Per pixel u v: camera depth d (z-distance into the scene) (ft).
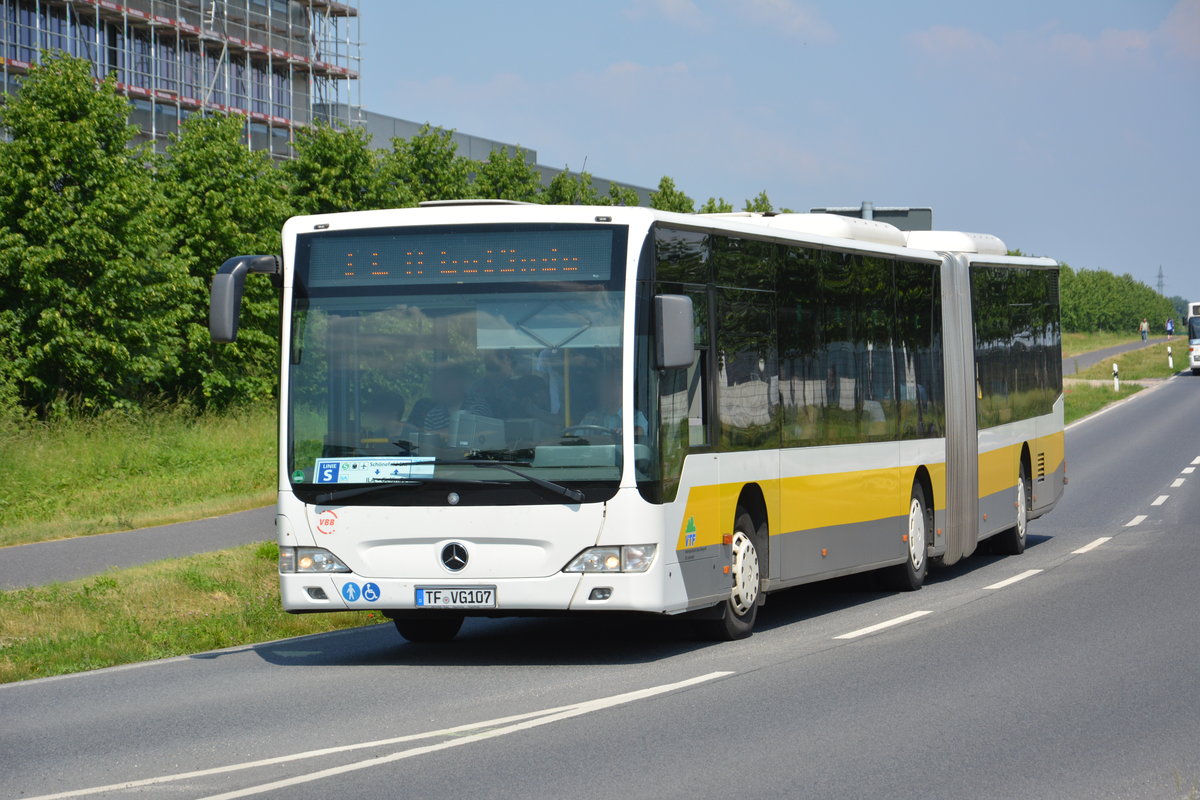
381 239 41.01
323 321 41.06
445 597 39.63
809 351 49.83
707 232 43.55
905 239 60.39
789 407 48.21
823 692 35.55
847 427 52.37
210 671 42.80
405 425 40.22
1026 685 36.14
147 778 27.53
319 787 26.37
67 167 131.13
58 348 128.98
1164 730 30.68
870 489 54.03
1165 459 129.70
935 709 33.24
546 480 39.24
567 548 39.14
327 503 40.34
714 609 44.42
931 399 60.59
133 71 215.51
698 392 42.45
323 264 41.24
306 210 159.02
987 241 70.74
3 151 129.39
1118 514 89.15
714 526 42.86
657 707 33.83
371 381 40.60
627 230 40.22
